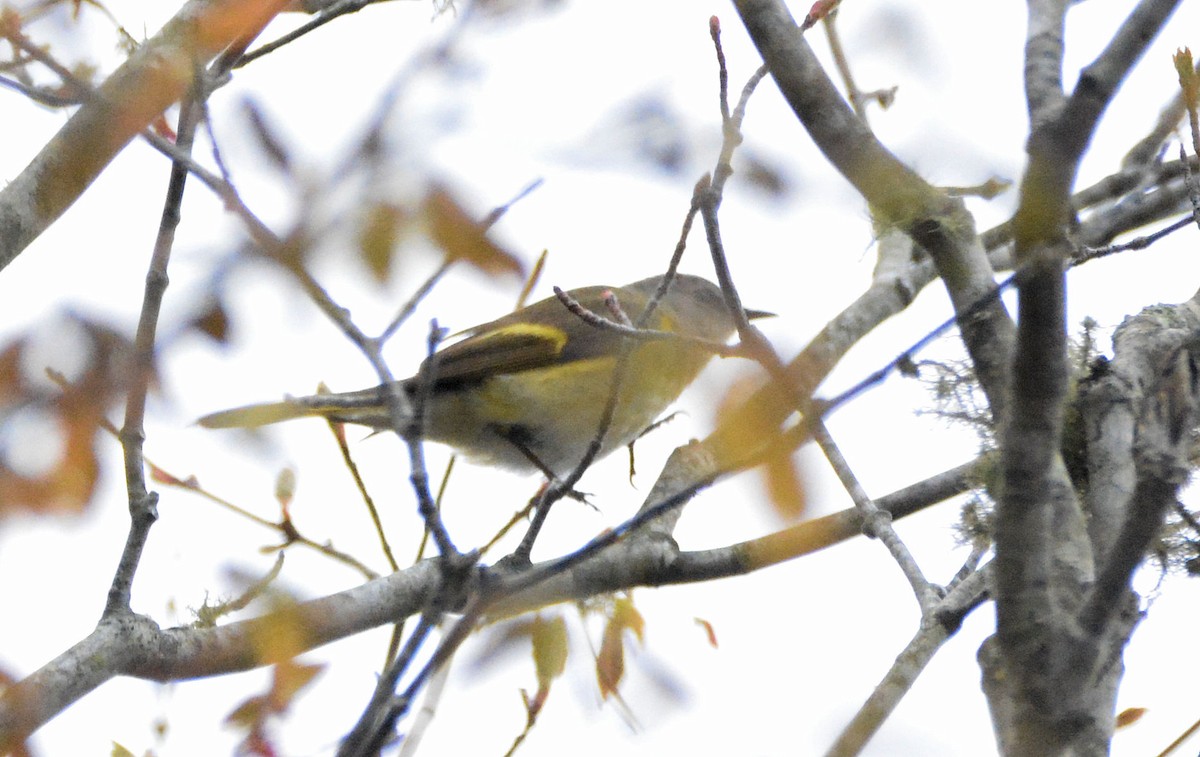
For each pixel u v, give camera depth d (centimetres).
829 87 577
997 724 608
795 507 420
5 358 523
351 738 502
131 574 674
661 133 503
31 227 704
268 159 495
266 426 729
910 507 958
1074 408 738
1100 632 543
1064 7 586
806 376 556
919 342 520
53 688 620
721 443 438
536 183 482
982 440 777
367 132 475
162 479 721
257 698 606
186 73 568
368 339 549
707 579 883
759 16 585
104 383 529
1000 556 548
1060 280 503
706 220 584
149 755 652
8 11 664
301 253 473
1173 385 719
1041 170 478
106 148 689
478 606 530
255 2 575
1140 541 531
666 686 720
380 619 768
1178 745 671
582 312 655
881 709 641
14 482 503
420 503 553
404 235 460
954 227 629
